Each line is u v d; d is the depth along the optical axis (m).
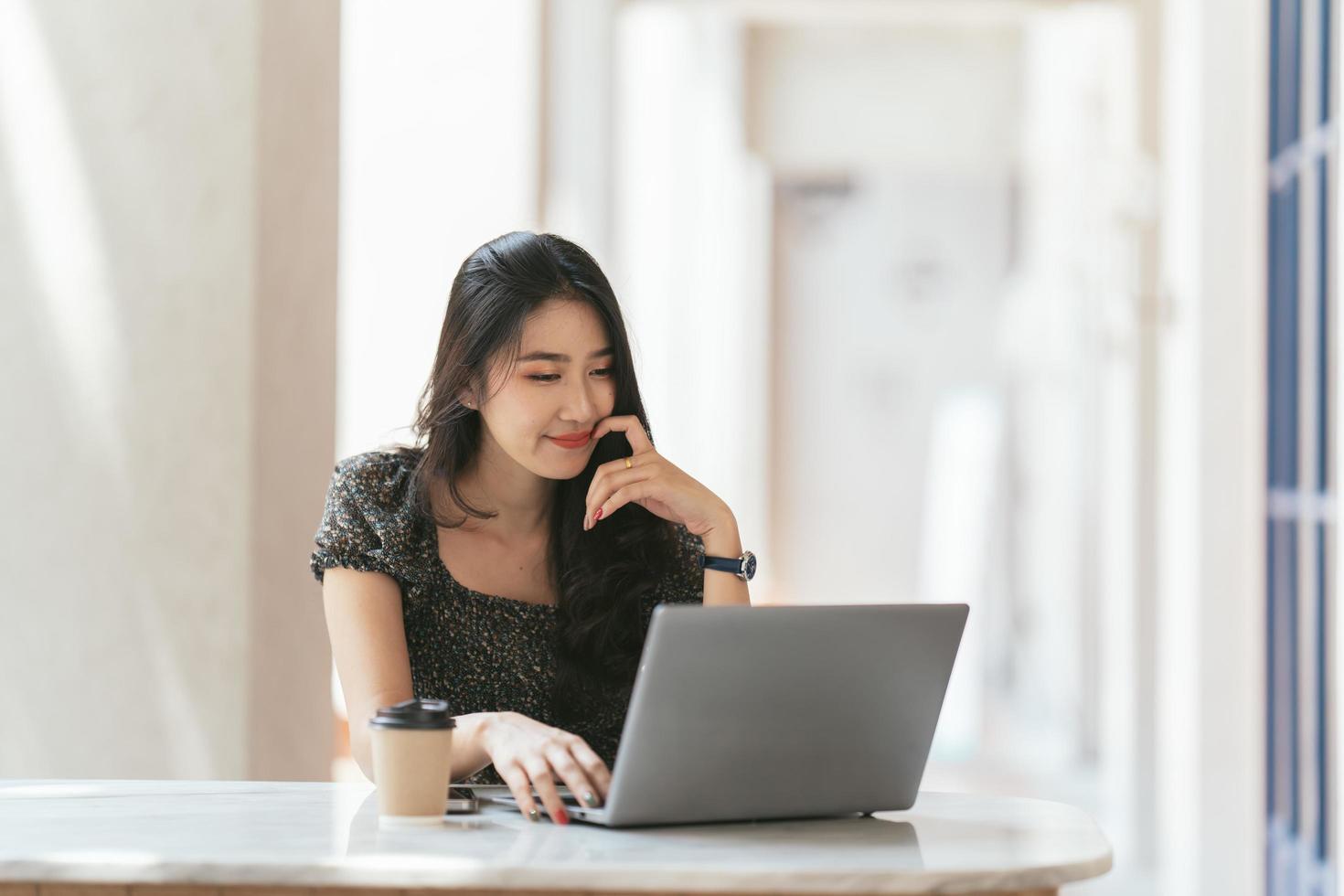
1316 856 3.79
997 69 12.38
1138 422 5.88
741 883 1.46
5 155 3.20
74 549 3.16
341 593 2.25
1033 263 12.41
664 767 1.65
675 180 10.50
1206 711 4.37
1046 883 1.50
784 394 14.16
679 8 6.63
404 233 6.81
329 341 3.46
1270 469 4.28
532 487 2.38
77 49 3.17
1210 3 4.38
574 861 1.49
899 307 14.07
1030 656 12.12
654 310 10.00
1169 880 4.57
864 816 1.84
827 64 12.52
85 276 3.17
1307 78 3.93
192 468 3.12
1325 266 3.76
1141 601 5.85
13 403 3.19
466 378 2.22
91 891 1.50
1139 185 5.90
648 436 2.32
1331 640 3.69
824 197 14.09
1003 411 13.65
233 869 1.48
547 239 2.25
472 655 2.35
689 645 1.60
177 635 3.11
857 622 1.69
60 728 3.15
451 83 6.54
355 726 2.12
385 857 1.50
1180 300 4.52
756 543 13.38
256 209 3.12
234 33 3.12
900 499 14.07
